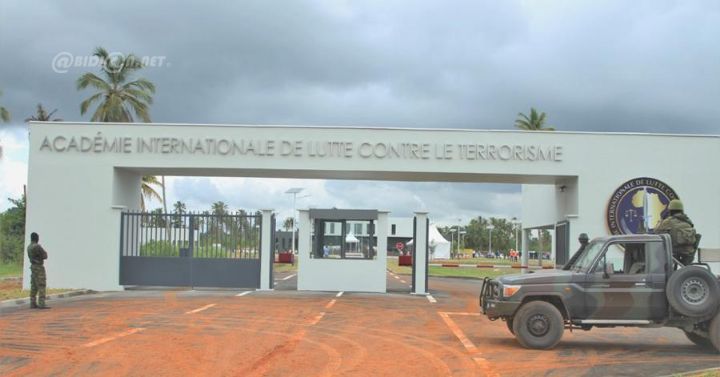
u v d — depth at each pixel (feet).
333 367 32.48
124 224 78.18
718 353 38.17
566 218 75.87
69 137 77.56
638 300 38.99
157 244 78.64
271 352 36.24
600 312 39.19
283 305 62.08
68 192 77.30
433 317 54.85
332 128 76.43
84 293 73.82
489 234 422.82
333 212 79.46
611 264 39.27
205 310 56.80
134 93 134.92
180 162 76.79
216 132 77.05
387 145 76.13
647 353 38.17
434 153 76.02
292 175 82.23
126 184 81.56
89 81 132.57
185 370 31.07
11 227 156.97
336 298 70.28
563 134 75.92
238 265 78.64
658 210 75.10
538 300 39.68
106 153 77.30
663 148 75.72
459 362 34.50
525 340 39.04
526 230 127.75
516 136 76.02
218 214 79.05
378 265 79.36
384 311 58.65
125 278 78.07
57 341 39.24
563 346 40.40
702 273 38.01
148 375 29.94
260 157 76.69
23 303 62.75
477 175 77.87
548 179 80.23
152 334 42.32
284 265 167.43
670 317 38.65
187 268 78.54
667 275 39.17
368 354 36.40
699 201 75.15
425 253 78.89
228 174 82.43
